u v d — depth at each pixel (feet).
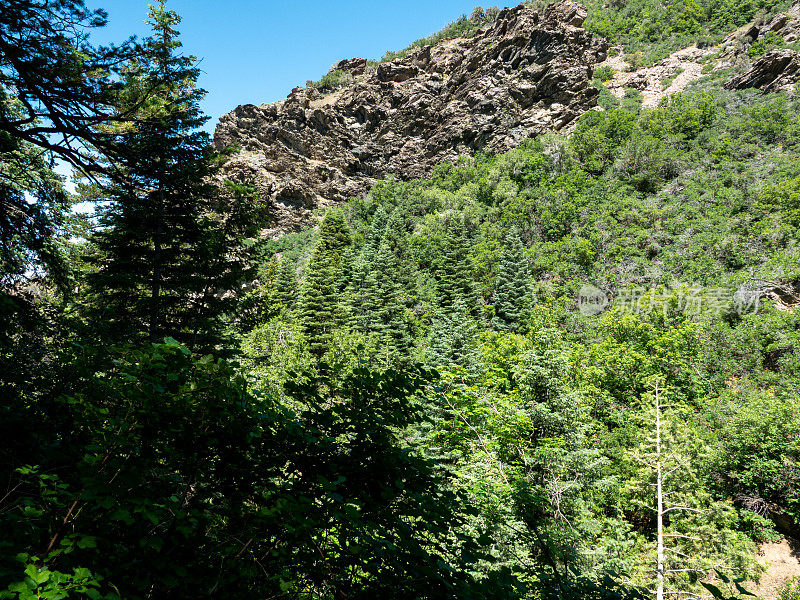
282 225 315.58
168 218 36.14
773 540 51.85
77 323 27.78
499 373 46.93
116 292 35.50
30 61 16.70
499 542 26.86
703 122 209.67
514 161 257.75
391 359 103.04
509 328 124.77
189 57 21.13
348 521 7.73
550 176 229.66
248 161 336.08
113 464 6.67
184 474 7.83
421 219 264.93
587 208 173.58
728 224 123.95
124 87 19.45
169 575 6.09
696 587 40.22
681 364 77.30
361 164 377.09
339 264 185.47
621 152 204.54
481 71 353.92
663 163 181.57
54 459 8.10
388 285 142.92
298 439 8.82
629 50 370.53
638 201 162.81
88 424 7.38
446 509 9.57
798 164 139.85
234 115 367.66
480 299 146.51
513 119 318.24
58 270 27.91
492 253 167.53
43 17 17.22
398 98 392.27
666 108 241.55
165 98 23.02
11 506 6.57
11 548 5.34
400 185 337.11
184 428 7.72
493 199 243.40
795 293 94.17
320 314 131.23
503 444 34.47
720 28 352.28
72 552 5.97
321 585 7.84
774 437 53.93
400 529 8.39
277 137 360.28
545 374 42.14
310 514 7.65
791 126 174.19
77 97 18.56
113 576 6.04
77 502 6.58
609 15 422.00
